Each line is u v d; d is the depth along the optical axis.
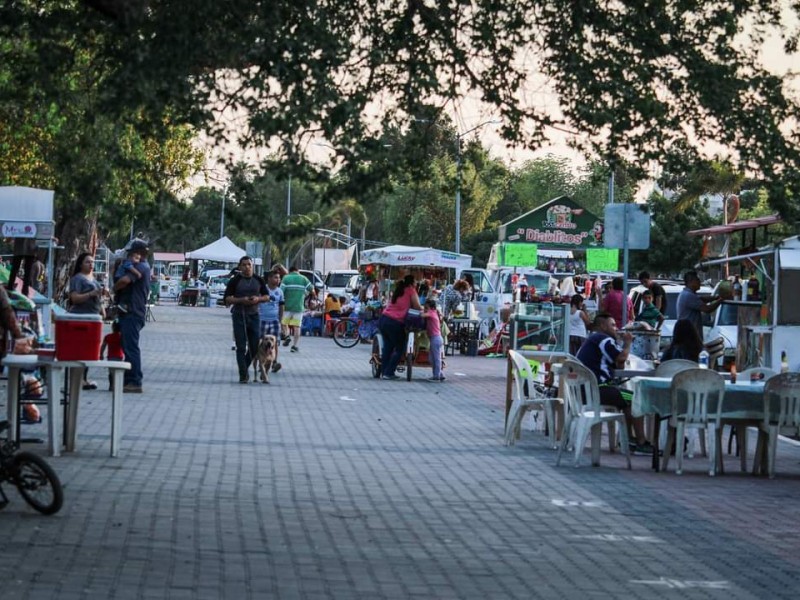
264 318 28.39
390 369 26.78
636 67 11.77
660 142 11.87
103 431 15.62
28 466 10.13
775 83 11.83
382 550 9.53
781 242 22.59
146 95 10.60
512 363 17.30
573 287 44.78
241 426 17.06
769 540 10.63
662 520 11.40
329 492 12.09
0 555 8.59
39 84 11.55
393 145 12.08
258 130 10.63
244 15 10.65
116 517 10.22
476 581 8.65
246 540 9.59
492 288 47.53
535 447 16.52
